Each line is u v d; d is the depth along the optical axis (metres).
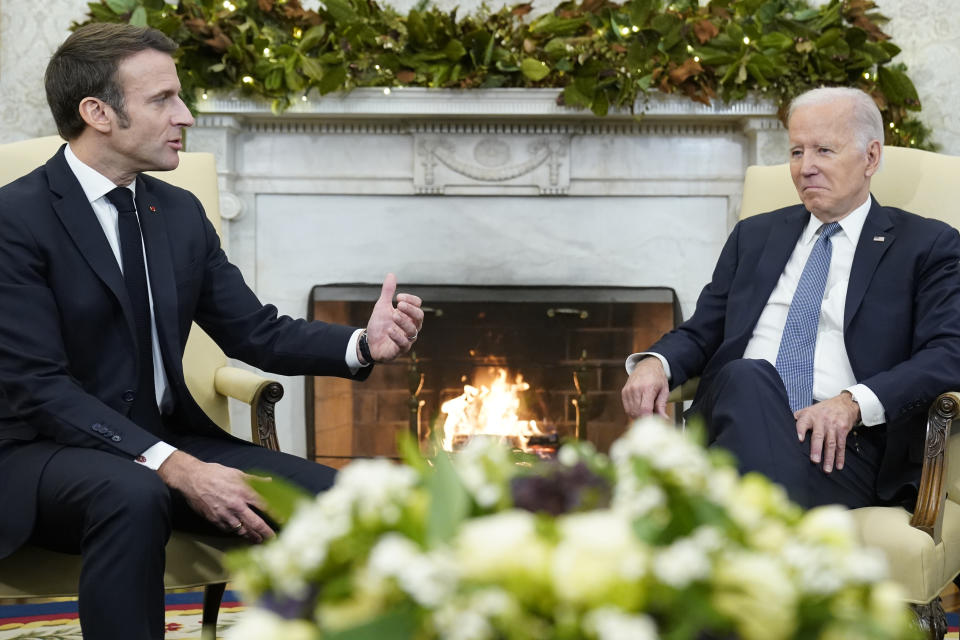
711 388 1.78
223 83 3.15
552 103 3.14
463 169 3.31
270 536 1.48
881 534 1.57
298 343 1.78
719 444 1.62
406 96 3.15
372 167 3.34
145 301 1.70
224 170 3.25
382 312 1.74
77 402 1.51
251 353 1.82
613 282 3.38
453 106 3.15
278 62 3.08
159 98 1.68
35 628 2.24
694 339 2.07
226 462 1.67
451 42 3.09
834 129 1.93
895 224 1.96
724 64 3.10
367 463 0.67
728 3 3.16
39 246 1.61
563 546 0.56
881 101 3.10
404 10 3.34
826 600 0.60
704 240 3.38
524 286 3.37
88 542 1.38
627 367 2.05
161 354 1.73
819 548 0.61
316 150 3.34
